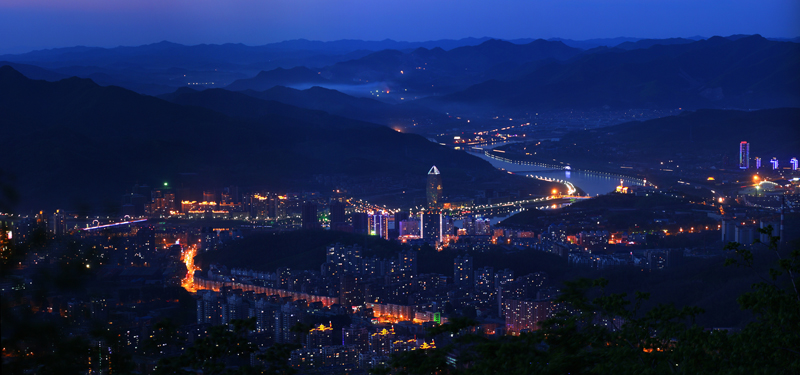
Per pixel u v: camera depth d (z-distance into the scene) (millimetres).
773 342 40312
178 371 50750
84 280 45094
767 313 42531
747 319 104188
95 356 43281
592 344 48719
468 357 51375
